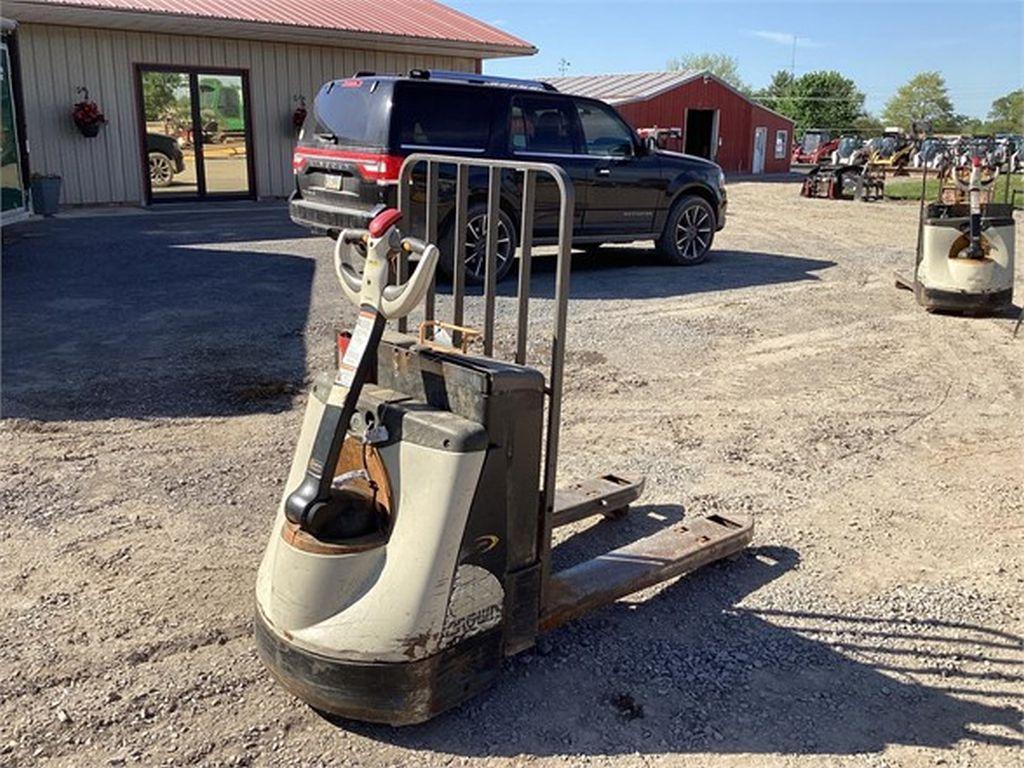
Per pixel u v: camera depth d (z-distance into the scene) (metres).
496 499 2.27
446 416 2.25
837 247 10.96
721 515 3.34
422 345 2.44
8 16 12.27
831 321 6.84
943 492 3.83
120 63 13.70
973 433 4.54
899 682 2.54
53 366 5.23
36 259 8.78
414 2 17.88
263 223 12.00
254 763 2.15
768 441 4.38
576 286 8.05
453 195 7.47
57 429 4.25
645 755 2.23
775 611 2.90
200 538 3.25
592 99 8.41
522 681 2.49
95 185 13.83
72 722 2.27
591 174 8.34
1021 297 7.80
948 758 2.24
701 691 2.48
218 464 3.90
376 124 7.26
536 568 2.44
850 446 4.34
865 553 3.29
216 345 5.73
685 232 9.29
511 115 7.79
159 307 6.77
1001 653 2.68
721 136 29.27
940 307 7.05
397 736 2.26
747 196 19.31
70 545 3.16
